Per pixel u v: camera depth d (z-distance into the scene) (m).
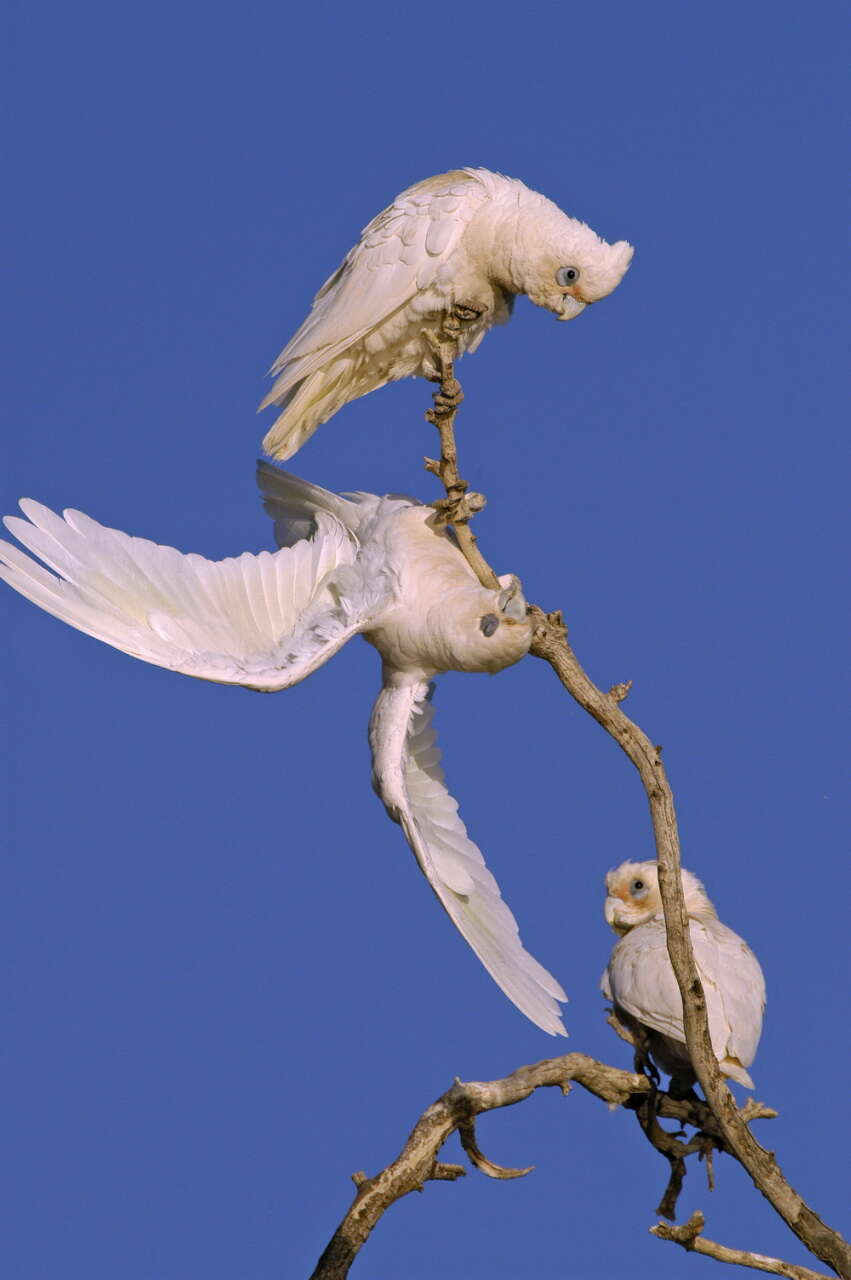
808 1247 11.62
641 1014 13.25
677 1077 13.77
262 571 11.84
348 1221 11.72
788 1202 11.62
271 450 13.71
